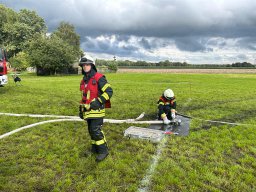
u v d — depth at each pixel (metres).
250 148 5.21
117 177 3.86
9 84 18.69
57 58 40.38
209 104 10.44
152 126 6.60
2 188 3.48
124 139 5.55
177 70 58.66
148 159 4.53
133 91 14.82
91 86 4.25
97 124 4.36
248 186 3.71
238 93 14.43
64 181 3.69
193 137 5.79
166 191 3.52
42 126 6.30
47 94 12.65
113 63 52.81
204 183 3.76
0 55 12.17
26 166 4.14
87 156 4.57
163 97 6.91
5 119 7.02
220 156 4.75
